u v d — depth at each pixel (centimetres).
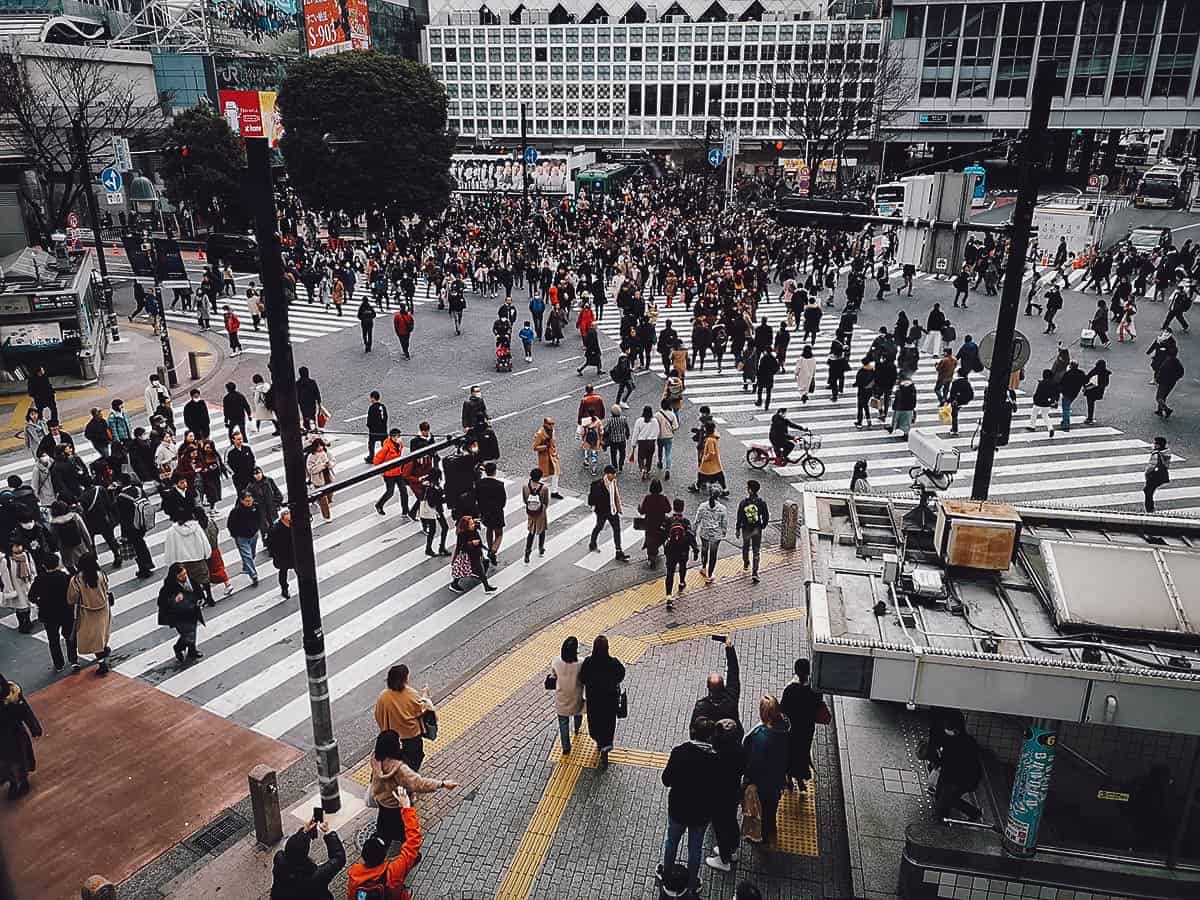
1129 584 762
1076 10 6381
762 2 11812
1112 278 4041
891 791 921
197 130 5200
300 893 710
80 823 922
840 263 4375
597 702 955
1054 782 766
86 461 1975
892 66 6769
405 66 5359
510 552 1561
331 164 5141
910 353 2409
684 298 3794
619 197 7175
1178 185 6188
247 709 1120
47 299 2536
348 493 1819
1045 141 773
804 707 898
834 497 992
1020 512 909
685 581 1452
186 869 858
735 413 2330
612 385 2558
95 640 1184
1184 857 744
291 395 812
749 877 834
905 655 697
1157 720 671
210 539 1362
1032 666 675
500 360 2706
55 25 6200
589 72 11731
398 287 3738
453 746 1034
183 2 6938
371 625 1317
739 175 9050
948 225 1019
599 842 882
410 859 735
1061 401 2298
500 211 6031
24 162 3612
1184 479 1889
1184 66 6306
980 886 755
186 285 3209
